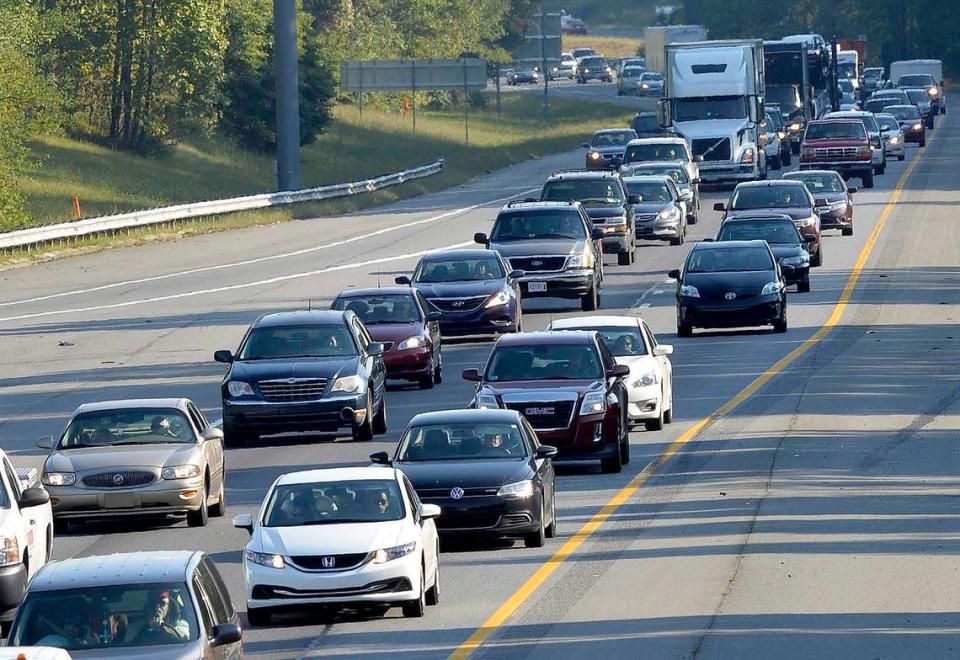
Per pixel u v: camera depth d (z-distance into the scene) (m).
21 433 76.56
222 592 32.41
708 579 45.72
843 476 61.44
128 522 59.16
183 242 159.88
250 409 71.69
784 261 117.94
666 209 149.38
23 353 101.69
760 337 101.44
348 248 152.62
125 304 121.12
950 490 58.25
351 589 41.66
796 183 136.38
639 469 64.81
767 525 53.09
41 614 29.67
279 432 72.62
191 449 57.41
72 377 92.69
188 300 122.25
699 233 159.25
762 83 193.75
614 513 56.31
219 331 107.75
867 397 79.75
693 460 66.12
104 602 29.84
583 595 44.38
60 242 150.62
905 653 37.12
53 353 101.38
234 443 73.81
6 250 144.25
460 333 102.19
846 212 150.00
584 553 50.12
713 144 186.62
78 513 56.03
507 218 115.75
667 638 39.16
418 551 42.53
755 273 102.56
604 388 64.38
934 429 71.12
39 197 175.00
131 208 178.38
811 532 51.78
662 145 171.12
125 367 95.69
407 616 42.53
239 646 31.98
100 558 31.73
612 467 64.06
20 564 43.03
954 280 123.50
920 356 91.94
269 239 161.75
